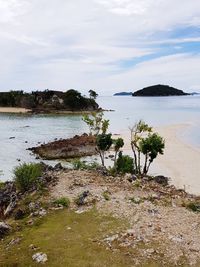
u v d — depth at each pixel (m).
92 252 19.95
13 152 74.75
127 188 30.23
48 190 29.48
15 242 22.08
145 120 145.88
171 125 123.75
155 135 48.12
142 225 23.17
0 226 23.94
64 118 157.50
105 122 53.66
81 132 108.19
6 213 27.62
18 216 26.27
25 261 19.61
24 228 24.05
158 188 31.72
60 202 26.86
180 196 29.80
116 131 107.75
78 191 29.00
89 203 26.69
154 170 55.00
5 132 107.75
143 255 19.59
